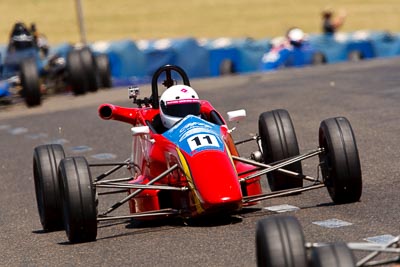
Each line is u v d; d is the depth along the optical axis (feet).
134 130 107.14
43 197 110.83
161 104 112.88
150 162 111.45
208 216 110.01
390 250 69.87
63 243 106.22
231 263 88.89
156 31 457.27
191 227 105.81
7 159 180.96
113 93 271.28
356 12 505.66
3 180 160.25
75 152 179.42
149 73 338.13
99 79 284.00
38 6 523.29
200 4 522.06
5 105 269.03
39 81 259.19
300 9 507.71
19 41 277.23
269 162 116.16
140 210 109.91
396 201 110.63
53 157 111.96
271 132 114.93
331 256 62.85
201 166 100.94
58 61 287.28
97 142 188.44
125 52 334.24
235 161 114.01
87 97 267.80
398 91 214.69
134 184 104.53
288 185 117.19
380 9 514.68
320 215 105.91
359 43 359.46
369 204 109.81
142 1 528.63
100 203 131.34
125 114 118.52
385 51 364.38
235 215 109.29
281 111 117.50
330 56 355.36
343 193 107.76
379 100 203.41
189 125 107.65
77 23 479.82
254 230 100.99
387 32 385.50
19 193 147.13
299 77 266.77
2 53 296.51
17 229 120.06
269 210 111.24
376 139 158.71
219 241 97.71
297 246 67.51
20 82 261.03
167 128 112.88
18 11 514.27
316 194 119.24
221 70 333.01
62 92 287.07
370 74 256.52
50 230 115.44
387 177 127.34
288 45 332.39
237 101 223.30
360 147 152.87
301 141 163.94
